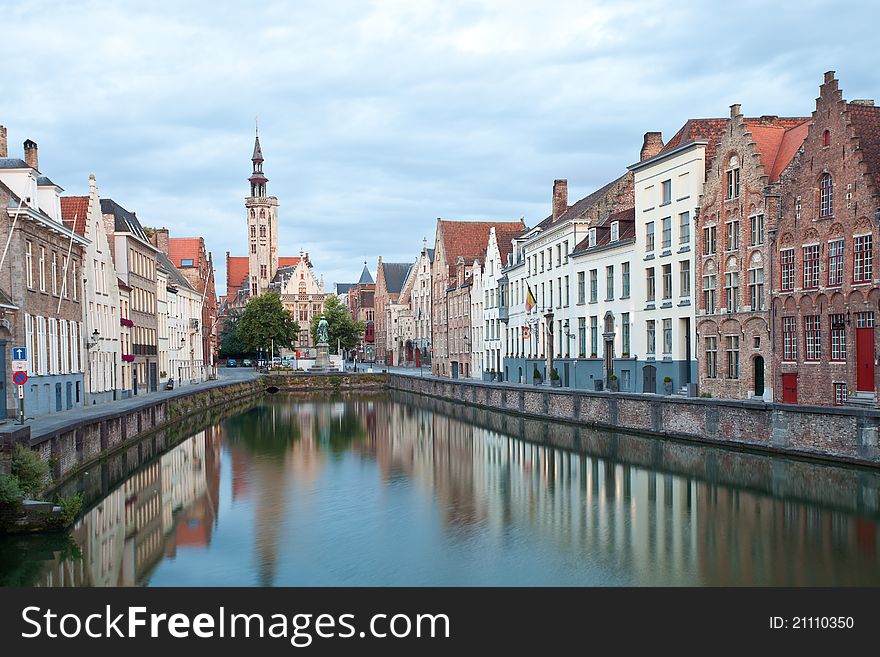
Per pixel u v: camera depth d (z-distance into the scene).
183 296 87.44
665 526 24.27
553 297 66.56
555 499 28.66
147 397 58.25
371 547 22.41
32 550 21.72
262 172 178.12
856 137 35.59
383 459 39.28
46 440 26.66
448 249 103.44
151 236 92.12
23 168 40.19
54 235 42.59
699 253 46.25
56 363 42.56
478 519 25.75
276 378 102.00
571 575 19.69
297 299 160.38
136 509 27.50
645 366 52.03
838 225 36.62
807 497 27.23
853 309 35.72
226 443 46.00
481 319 88.31
